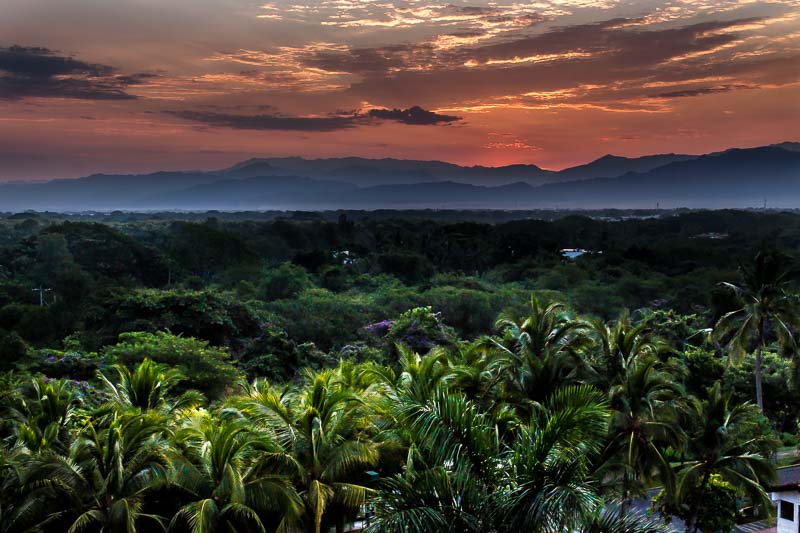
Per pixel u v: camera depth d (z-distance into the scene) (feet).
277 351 140.87
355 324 190.90
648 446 73.97
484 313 207.00
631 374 77.56
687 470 75.20
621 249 399.65
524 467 37.35
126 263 299.38
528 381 80.18
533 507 35.40
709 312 188.55
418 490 37.93
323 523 61.57
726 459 72.38
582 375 82.23
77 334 148.05
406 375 75.51
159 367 80.33
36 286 257.55
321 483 58.03
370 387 73.72
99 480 52.90
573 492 35.58
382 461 63.62
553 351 84.28
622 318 91.61
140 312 151.53
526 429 41.09
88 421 56.85
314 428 60.23
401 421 41.73
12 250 282.97
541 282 279.90
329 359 147.54
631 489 73.97
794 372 123.75
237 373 117.29
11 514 50.70
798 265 158.61
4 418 67.46
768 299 121.90
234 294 234.38
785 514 87.45
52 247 274.16
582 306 235.81
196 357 112.47
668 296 246.27
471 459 38.58
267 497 55.62
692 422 81.00
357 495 58.65
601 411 39.17
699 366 138.21
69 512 52.60
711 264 345.92
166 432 60.13
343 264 332.60
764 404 139.23
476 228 460.14
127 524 51.21
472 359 91.30
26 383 88.48
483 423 40.34
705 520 78.59
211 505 51.80
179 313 153.28
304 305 198.49
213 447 55.36
